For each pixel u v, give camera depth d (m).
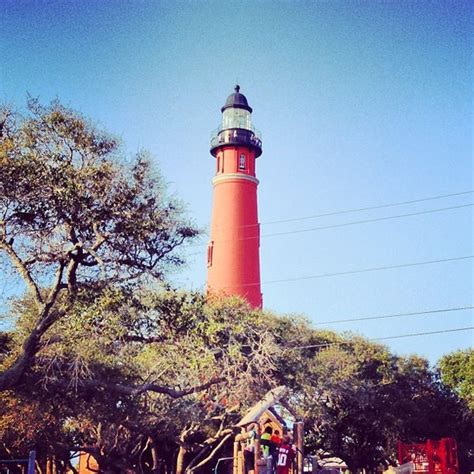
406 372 55.44
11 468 36.69
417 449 37.38
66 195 21.47
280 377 39.81
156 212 23.47
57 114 22.34
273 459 22.95
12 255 22.44
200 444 37.44
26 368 22.69
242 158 59.81
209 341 27.25
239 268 55.97
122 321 23.75
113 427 32.03
